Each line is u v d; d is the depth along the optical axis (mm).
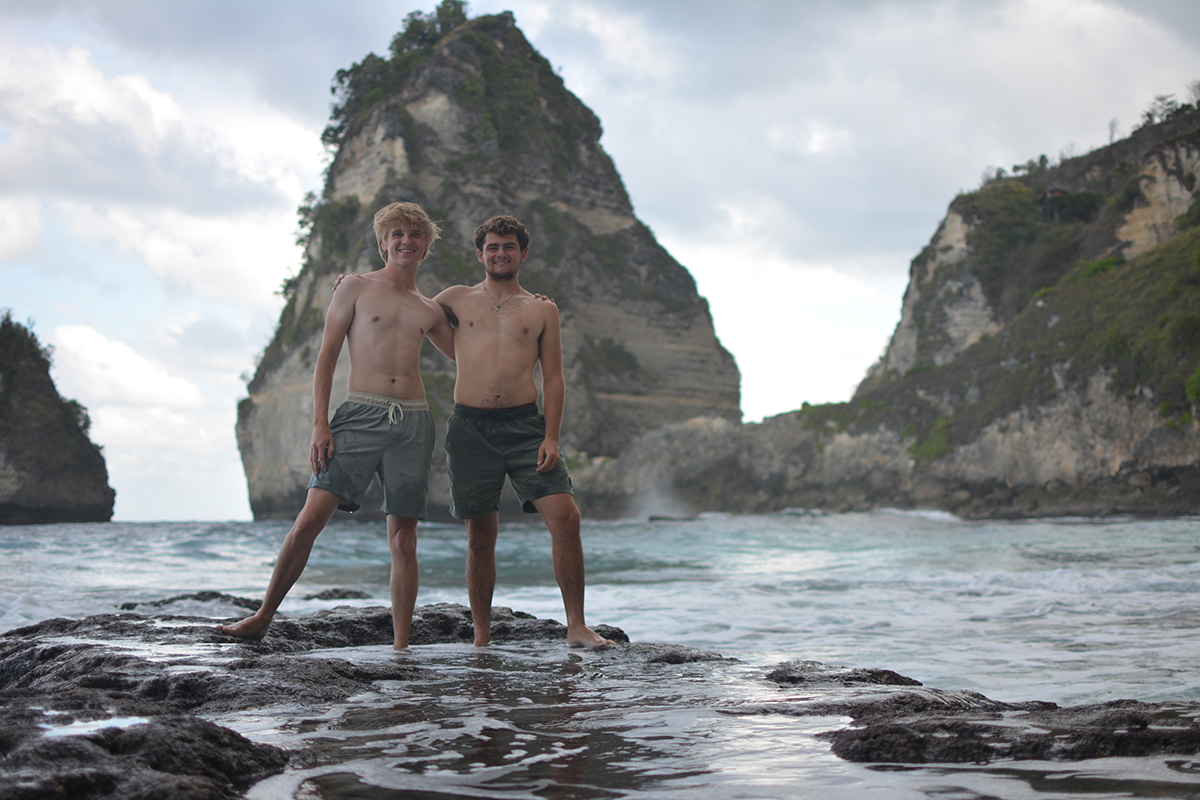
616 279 60969
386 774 1714
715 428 47500
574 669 3354
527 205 58594
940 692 2816
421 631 4766
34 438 46406
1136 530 20250
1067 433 36094
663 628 5914
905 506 41406
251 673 2807
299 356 50625
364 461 4094
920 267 59750
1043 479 36688
